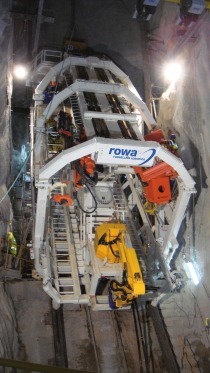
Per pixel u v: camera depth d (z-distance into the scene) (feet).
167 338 26.37
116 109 26.27
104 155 20.35
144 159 20.98
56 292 24.20
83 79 29.89
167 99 32.83
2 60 28.84
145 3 22.15
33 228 26.66
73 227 28.27
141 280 21.36
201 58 25.25
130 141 20.34
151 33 37.65
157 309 28.17
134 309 27.86
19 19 35.06
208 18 23.91
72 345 25.23
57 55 37.01
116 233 23.45
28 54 37.47
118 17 38.60
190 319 25.90
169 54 31.71
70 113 29.30
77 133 24.26
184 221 28.50
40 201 22.48
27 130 44.21
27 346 24.26
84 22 38.65
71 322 26.53
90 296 24.62
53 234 27.48
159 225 27.71
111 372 24.20
